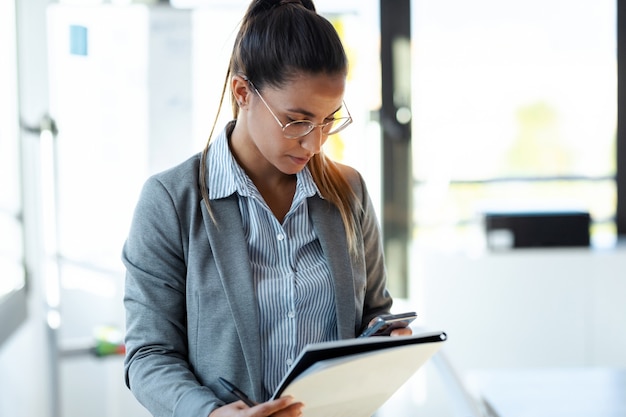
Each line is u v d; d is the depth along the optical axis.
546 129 3.65
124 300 1.43
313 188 1.44
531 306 3.36
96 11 3.05
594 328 3.36
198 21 3.13
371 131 3.62
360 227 1.52
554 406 1.93
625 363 3.36
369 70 3.57
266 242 1.41
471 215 3.68
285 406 1.15
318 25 1.35
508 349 3.37
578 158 3.68
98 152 3.08
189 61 3.13
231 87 1.41
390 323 1.41
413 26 3.57
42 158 2.90
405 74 3.59
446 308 3.37
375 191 3.66
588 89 3.64
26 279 2.96
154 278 1.38
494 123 3.63
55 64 3.00
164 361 1.35
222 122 3.12
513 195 3.68
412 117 3.62
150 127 3.12
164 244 1.38
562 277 3.36
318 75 1.32
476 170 3.66
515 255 3.35
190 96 3.13
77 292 3.13
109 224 3.12
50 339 2.96
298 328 1.39
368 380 1.24
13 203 2.84
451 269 3.36
